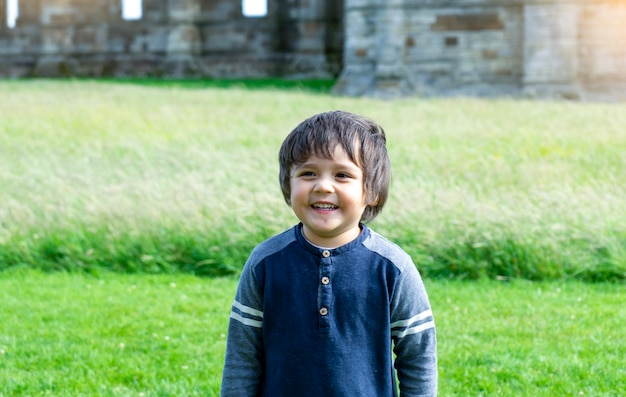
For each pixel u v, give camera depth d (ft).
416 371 11.93
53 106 87.86
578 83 107.76
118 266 32.55
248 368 12.09
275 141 61.11
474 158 52.37
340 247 11.75
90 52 178.19
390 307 11.71
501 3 108.27
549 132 64.23
